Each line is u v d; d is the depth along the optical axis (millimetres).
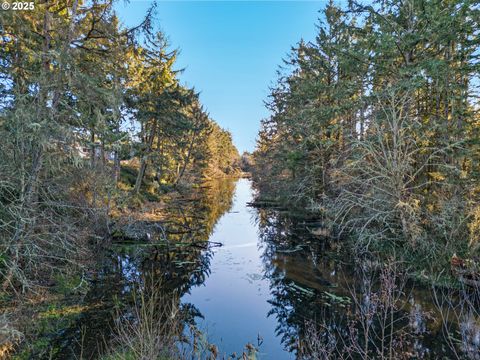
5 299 5598
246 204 24250
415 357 4656
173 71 22844
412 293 6816
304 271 9148
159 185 26078
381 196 8922
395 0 10367
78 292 6961
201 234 14375
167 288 8023
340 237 11953
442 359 4566
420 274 7465
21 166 4902
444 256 7227
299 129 16000
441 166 8680
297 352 5152
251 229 15781
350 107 11672
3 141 4789
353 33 12508
